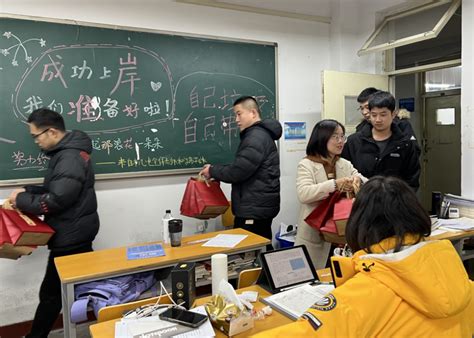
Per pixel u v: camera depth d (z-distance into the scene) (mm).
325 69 4211
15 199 2297
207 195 2889
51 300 2457
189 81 3379
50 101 2871
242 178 2834
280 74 3914
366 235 1011
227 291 1464
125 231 3217
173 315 1447
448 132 5852
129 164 3170
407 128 2920
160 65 3246
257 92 3729
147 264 2070
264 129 2924
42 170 2867
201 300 1682
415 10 3861
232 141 3615
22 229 2189
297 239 2564
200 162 3473
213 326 1414
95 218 2545
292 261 1758
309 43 4078
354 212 1061
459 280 919
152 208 3318
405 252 919
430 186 6180
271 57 3793
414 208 996
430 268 893
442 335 908
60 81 2895
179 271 1628
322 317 877
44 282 2463
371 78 4129
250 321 1397
